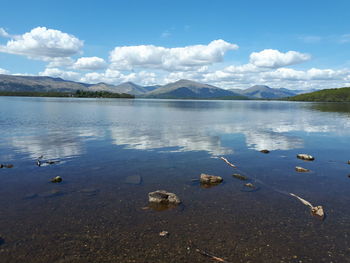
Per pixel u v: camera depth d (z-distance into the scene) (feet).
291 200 44.50
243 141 100.99
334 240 32.35
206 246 30.76
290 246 30.99
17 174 56.65
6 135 106.93
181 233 33.47
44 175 56.29
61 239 31.91
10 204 41.60
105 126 143.43
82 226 35.04
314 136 115.14
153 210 40.11
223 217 38.01
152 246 30.63
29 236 32.48
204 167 64.39
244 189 49.60
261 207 41.57
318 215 38.63
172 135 113.91
